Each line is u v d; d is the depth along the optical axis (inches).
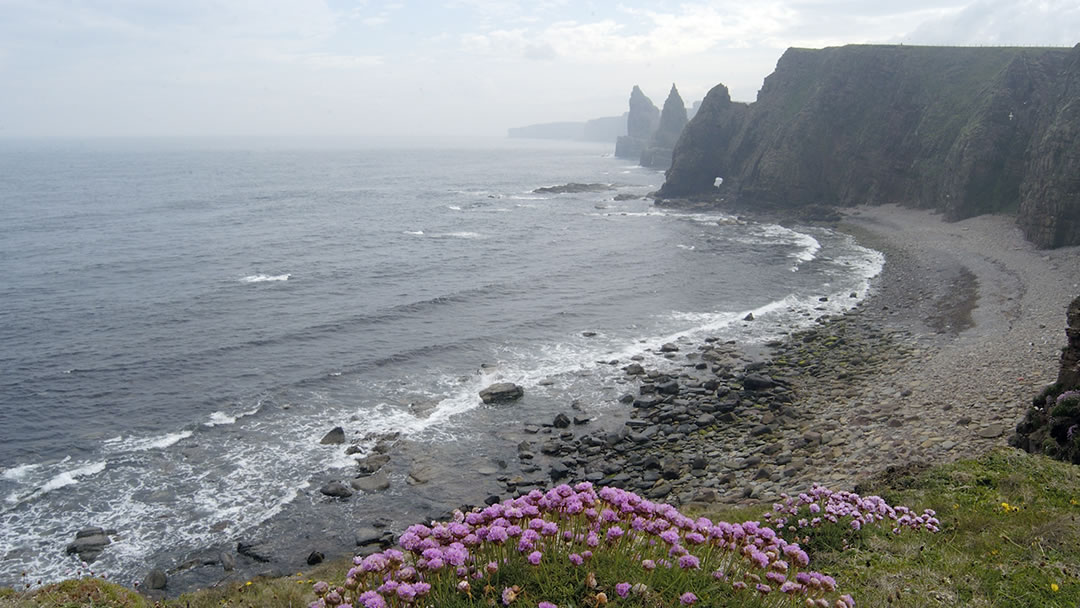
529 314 1882.4
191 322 1752.0
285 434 1150.3
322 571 768.9
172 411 1232.8
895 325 1710.1
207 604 608.1
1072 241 2236.7
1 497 943.0
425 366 1483.8
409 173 7706.7
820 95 4008.4
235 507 935.0
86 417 1203.2
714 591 244.8
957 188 3085.6
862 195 3772.1
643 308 1956.2
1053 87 2965.1
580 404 1282.0
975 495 489.7
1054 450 684.7
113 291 2041.1
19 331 1656.0
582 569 235.8
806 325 1769.2
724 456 1043.3
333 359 1510.8
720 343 1627.7
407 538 233.8
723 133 4667.8
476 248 2869.1
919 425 992.9
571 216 3912.4
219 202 4407.0
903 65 3919.8
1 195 4586.6
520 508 246.4
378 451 1096.2
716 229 3412.9
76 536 856.9
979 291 1903.3
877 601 335.3
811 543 425.7
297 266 2445.9
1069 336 786.8
